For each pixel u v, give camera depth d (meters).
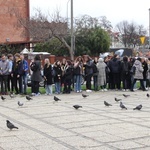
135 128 9.66
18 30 50.06
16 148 7.71
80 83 19.66
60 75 18.86
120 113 12.26
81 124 10.28
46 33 42.53
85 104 14.69
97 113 12.26
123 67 20.19
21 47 42.06
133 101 15.74
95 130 9.45
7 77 18.38
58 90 19.06
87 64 19.94
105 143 8.05
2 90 18.38
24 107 13.88
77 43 43.88
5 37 50.00
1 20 49.84
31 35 43.47
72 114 12.08
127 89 20.58
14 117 11.58
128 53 47.56
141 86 20.81
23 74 18.33
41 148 7.68
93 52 44.75
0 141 8.35
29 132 9.29
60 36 41.44
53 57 32.78
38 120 11.01
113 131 9.30
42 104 14.75
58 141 8.29
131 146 7.77
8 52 37.94
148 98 16.91
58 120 10.96
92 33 44.38
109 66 20.50
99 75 20.08
